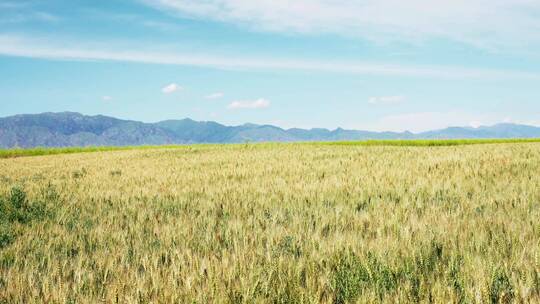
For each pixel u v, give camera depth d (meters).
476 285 2.85
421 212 5.68
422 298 2.89
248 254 3.89
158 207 6.98
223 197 7.62
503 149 19.92
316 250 3.98
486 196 6.59
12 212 6.67
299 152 23.92
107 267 3.70
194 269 3.51
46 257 4.23
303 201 6.85
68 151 52.88
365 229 4.89
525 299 2.73
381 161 14.61
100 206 7.40
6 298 3.19
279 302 2.90
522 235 4.09
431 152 19.56
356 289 3.05
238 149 31.78
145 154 29.41
